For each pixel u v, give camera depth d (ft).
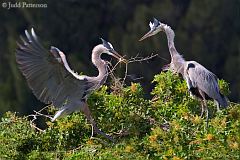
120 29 120.06
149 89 109.29
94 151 44.19
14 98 108.68
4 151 45.06
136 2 121.29
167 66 50.44
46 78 44.01
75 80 45.16
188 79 47.44
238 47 120.37
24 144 46.34
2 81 110.11
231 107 46.85
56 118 45.42
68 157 43.98
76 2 119.03
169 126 45.73
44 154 44.93
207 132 43.86
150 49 112.47
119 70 88.17
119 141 45.73
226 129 43.88
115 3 121.19
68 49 118.01
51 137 46.75
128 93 47.83
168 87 48.52
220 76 119.85
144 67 109.91
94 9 119.85
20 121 47.88
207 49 119.75
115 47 118.93
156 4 121.49
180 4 121.49
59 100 45.24
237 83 119.24
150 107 47.65
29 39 42.70
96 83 46.42
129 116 46.34
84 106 45.93
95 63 47.34
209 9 120.57
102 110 47.19
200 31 120.26
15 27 117.39
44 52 42.88
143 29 118.21
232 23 121.39
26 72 43.19
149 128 46.14
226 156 41.83
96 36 119.75
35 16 117.19
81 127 46.96
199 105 48.49
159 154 42.70
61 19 118.01
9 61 112.27
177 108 47.42
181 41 119.14
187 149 42.52
